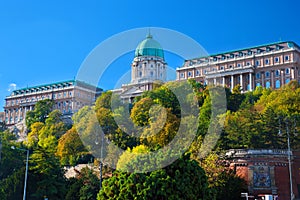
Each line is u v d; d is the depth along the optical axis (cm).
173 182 3002
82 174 7231
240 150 6731
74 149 8725
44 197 6462
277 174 6456
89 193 6322
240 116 7862
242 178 6325
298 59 15100
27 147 8488
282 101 9306
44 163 6725
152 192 2956
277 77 14900
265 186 6378
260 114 7875
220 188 5716
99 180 6675
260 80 15138
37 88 19875
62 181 6925
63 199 6719
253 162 6519
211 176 5706
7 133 12550
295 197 6438
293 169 6625
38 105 15038
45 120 13850
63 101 18062
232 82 15375
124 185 3014
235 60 15725
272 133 7562
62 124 11588
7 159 7806
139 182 2997
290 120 7625
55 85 18988
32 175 6644
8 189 6462
